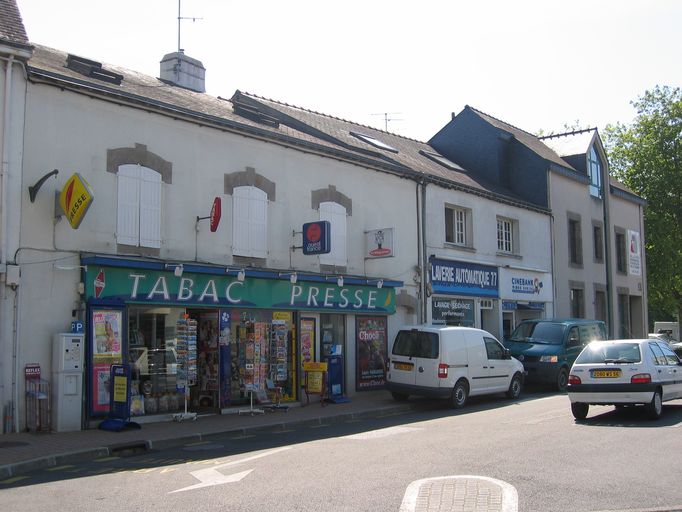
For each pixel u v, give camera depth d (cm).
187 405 1380
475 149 2739
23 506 682
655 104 4038
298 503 659
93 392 1205
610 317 3011
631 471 775
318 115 2298
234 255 1486
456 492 684
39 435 1099
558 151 3041
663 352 1326
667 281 3969
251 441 1106
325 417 1371
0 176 1121
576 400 1248
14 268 1113
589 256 2920
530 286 2503
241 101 2083
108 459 970
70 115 1227
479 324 2239
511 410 1455
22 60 1149
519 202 2462
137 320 1314
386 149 2172
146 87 1541
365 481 745
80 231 1222
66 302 1193
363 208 1831
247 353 1501
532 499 654
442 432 1128
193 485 757
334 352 1633
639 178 4012
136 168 1320
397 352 1619
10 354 1114
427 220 2044
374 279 1792
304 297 1619
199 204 1425
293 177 1641
